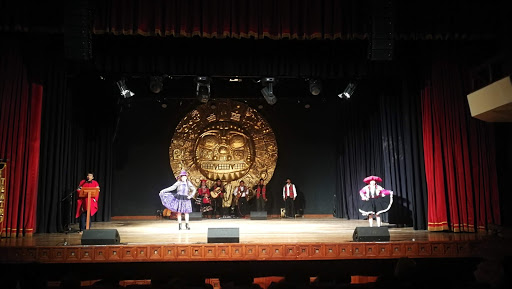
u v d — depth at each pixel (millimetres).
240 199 11836
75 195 10016
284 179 12180
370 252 6047
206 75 8281
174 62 8133
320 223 9945
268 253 5977
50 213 8180
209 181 12094
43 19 6980
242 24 7250
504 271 3529
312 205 12102
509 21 7203
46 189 8148
